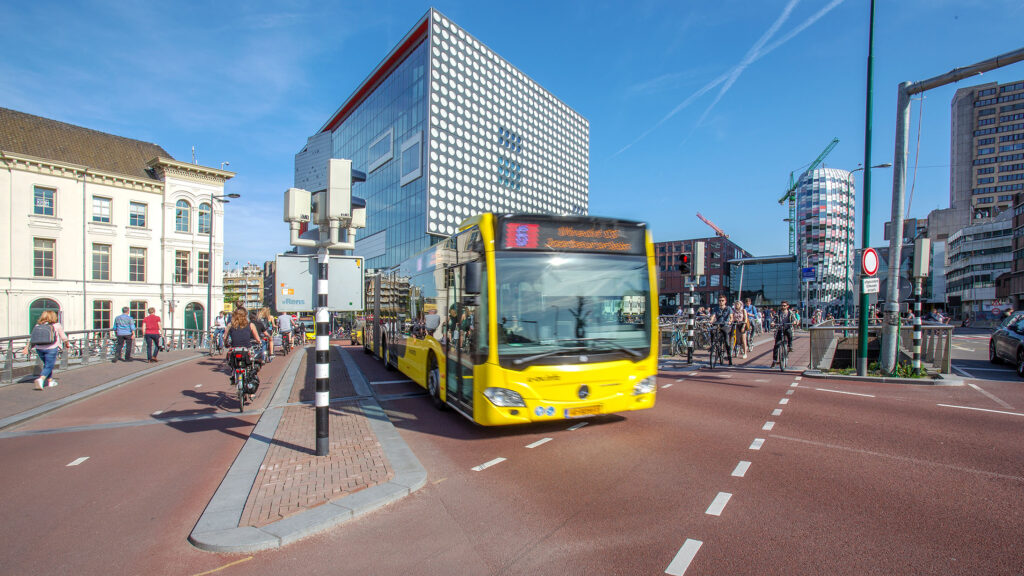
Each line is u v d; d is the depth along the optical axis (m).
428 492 4.59
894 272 11.00
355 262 6.45
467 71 73.75
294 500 4.25
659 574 3.09
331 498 4.28
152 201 35.78
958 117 110.19
